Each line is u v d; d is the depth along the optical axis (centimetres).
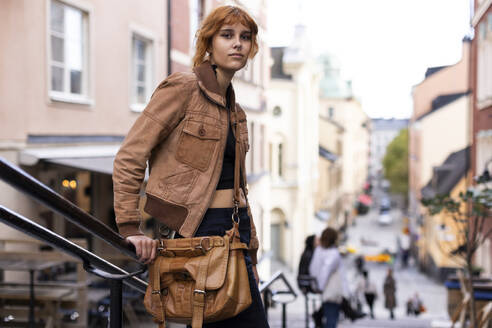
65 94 982
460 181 3194
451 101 4534
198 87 169
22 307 665
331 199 2923
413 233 5053
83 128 1024
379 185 11756
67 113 973
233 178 176
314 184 2102
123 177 160
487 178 720
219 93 171
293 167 2022
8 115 817
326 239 721
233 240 167
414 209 5138
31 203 878
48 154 870
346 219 4688
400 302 2744
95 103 1069
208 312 160
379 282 3422
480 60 1853
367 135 6044
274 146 2053
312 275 718
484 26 1800
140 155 161
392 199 9250
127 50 1191
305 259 726
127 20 1184
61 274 852
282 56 2128
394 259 4328
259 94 1639
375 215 7450
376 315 2214
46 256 677
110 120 1129
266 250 1452
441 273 3294
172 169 167
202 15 1560
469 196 701
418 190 4744
